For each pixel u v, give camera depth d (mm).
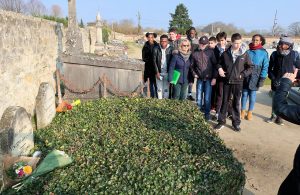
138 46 40594
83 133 4285
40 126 4773
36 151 3787
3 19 4465
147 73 7902
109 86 7254
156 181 2734
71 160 3324
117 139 3922
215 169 2912
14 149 3602
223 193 2758
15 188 2922
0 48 4375
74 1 7629
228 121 6875
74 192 2725
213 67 6438
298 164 2146
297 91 8125
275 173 4586
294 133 6391
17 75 4973
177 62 6672
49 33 6551
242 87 6500
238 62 5754
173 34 7570
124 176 2871
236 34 5652
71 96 6891
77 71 7000
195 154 3357
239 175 2947
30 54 5520
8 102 4637
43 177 3074
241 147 5500
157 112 5156
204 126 4387
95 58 7070
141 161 3178
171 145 3660
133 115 5016
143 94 7730
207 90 6594
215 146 3574
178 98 6902
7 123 3520
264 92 10711
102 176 2943
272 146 5613
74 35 7809
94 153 3535
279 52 6344
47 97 4852
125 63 7363
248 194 3973
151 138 3885
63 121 4992
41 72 6102
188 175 2828
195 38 8266
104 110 5418
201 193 2625
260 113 7816
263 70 6582
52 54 6746
